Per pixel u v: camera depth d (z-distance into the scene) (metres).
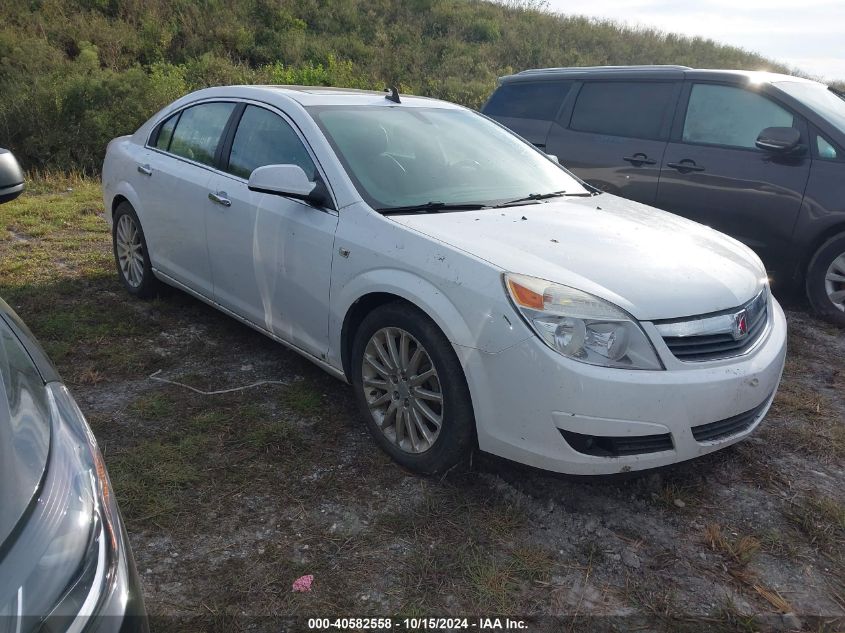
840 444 3.40
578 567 2.48
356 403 3.56
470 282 2.65
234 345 4.21
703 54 26.77
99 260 5.82
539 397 2.49
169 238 4.37
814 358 4.51
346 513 2.70
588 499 2.86
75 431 1.59
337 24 21.72
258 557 2.45
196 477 2.86
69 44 16.16
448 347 2.73
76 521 1.36
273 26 20.14
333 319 3.21
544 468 2.58
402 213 3.15
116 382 3.69
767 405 2.96
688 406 2.54
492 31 23.78
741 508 2.88
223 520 2.63
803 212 5.07
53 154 10.59
